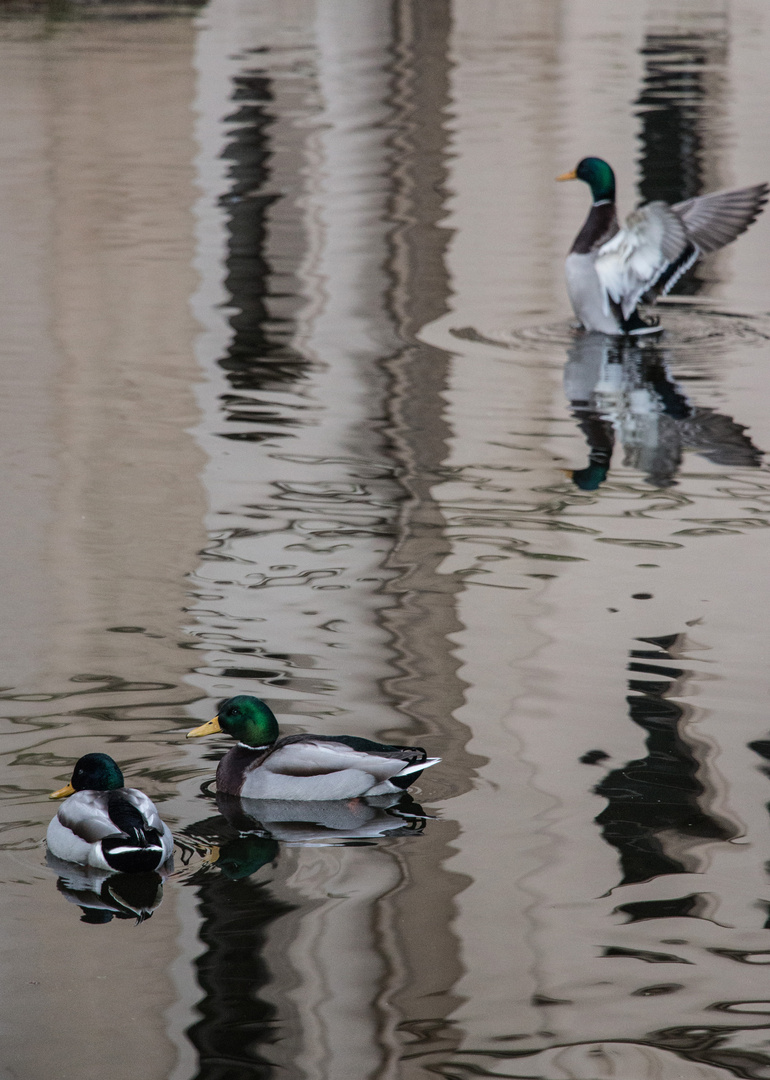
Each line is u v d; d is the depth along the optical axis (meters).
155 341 19.41
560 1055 6.57
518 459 15.25
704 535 13.28
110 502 13.97
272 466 14.98
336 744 8.93
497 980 7.08
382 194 27.14
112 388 17.53
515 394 17.30
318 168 29.16
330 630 11.16
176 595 11.83
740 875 7.94
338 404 16.94
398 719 9.71
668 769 9.08
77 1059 6.55
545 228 25.12
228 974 7.09
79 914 7.57
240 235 24.31
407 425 16.27
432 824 8.51
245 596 11.82
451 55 44.12
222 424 16.25
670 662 10.63
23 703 9.88
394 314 20.62
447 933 7.43
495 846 8.25
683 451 15.51
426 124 33.28
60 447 15.52
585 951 7.29
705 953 7.29
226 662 10.56
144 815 7.93
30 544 12.95
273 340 19.44
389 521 13.55
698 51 45.28
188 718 9.71
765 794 8.79
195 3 52.06
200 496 14.15
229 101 35.47
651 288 19.59
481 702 9.99
